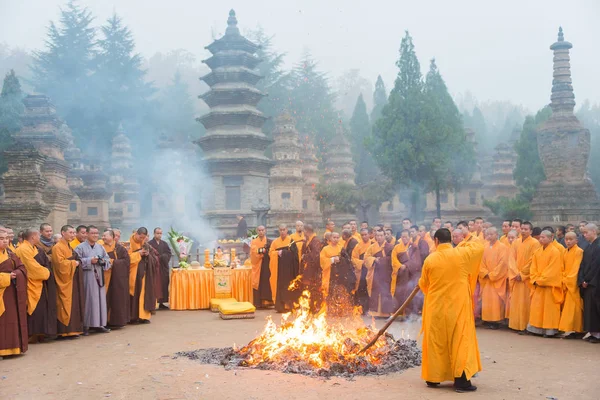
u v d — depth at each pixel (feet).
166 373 25.14
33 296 31.83
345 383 23.16
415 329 37.60
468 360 21.77
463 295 22.21
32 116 98.73
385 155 132.98
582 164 95.20
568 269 33.30
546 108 147.33
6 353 28.91
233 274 49.37
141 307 40.57
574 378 24.00
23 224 73.15
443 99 147.02
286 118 134.41
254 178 106.11
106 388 23.07
